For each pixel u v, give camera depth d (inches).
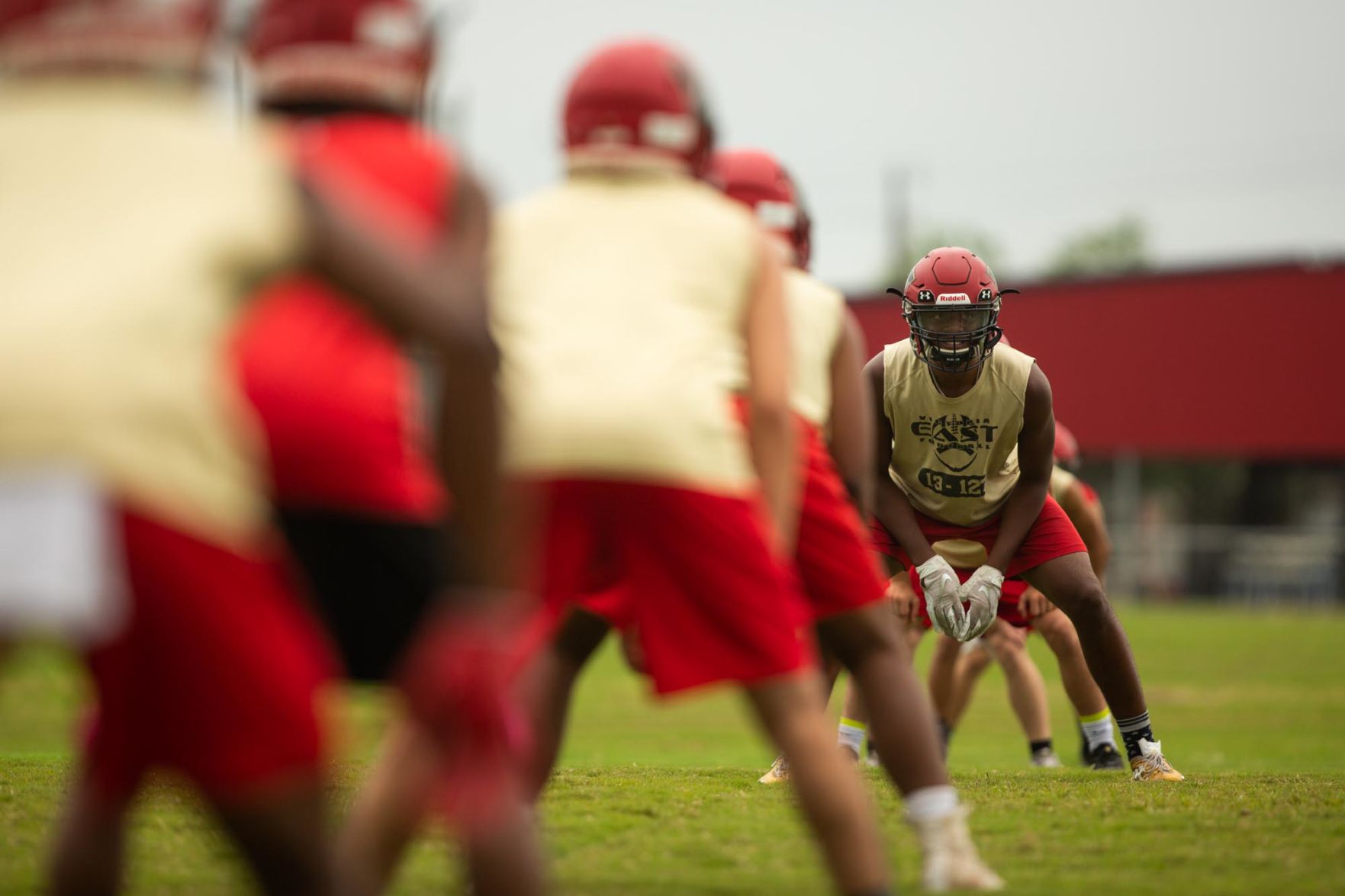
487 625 353.4
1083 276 5575.8
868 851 482.3
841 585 573.3
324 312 397.1
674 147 495.5
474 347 342.3
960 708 1274.6
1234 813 702.5
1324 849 627.5
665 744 1713.8
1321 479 5506.9
